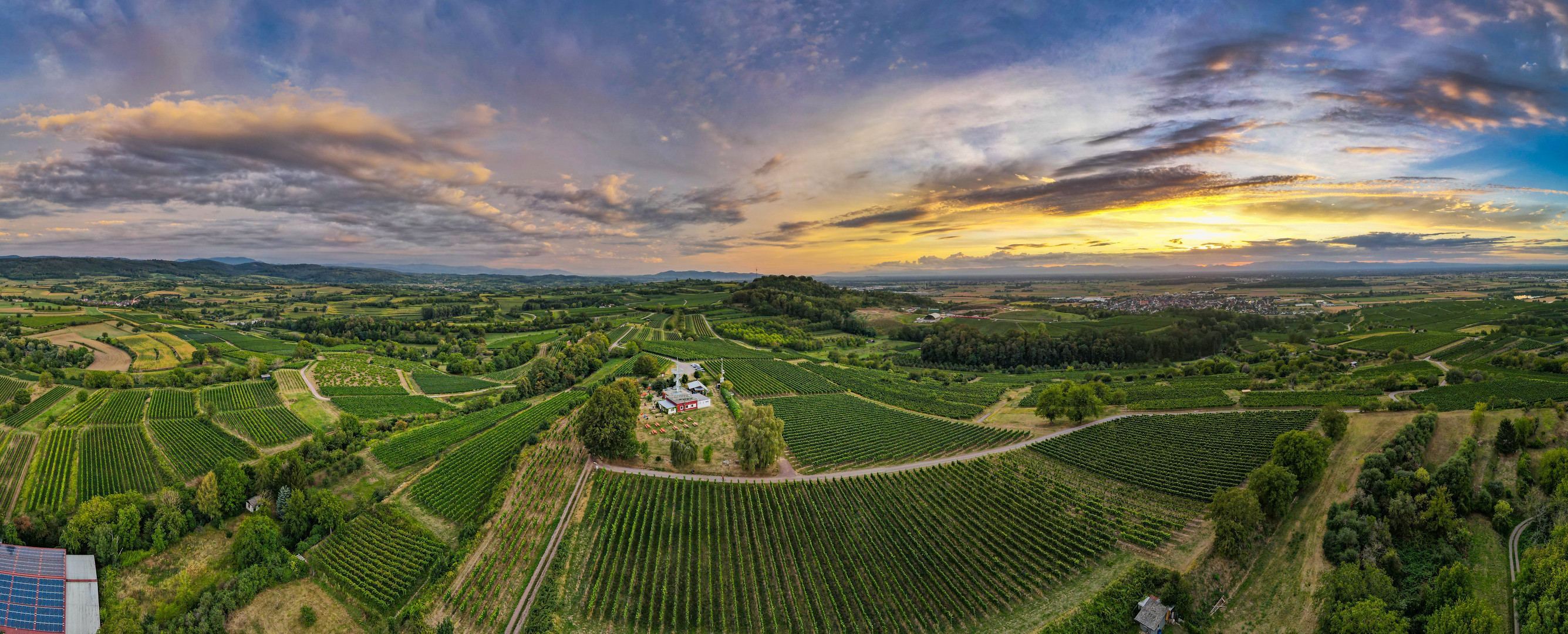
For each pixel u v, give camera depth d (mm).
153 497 89125
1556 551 58656
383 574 75062
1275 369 163625
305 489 93875
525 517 84562
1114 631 60500
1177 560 70438
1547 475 73438
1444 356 170875
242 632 66938
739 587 69125
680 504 87062
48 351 179500
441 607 67250
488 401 154250
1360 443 96312
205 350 189750
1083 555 73062
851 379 180625
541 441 114188
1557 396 107625
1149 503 86750
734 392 161250
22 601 69250
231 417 132625
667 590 68188
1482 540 69250
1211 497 85625
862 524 82500
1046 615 63531
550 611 64250
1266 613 62094
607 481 94188
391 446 118312
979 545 76875
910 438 120062
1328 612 60000
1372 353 183000
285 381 162250
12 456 108250
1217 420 117750
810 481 95812
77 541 77625
